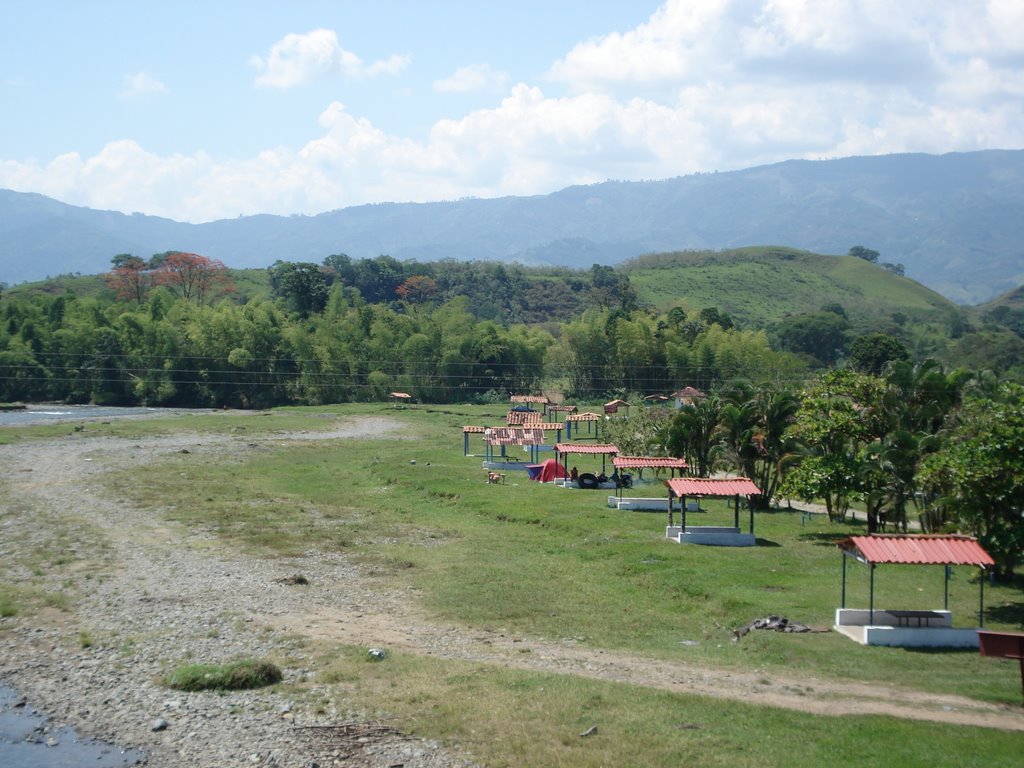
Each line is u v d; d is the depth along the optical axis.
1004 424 34.19
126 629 31.73
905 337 183.00
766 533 49.81
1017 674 26.48
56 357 135.38
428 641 30.62
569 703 24.02
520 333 153.25
